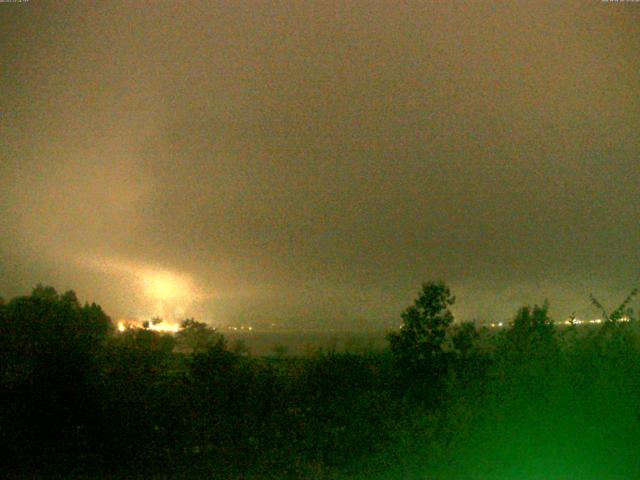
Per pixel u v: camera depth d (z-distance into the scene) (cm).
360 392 1352
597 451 797
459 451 849
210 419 1298
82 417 1225
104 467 1150
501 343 1055
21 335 1238
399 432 996
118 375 1302
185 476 1083
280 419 1286
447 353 1361
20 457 1177
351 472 1066
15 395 1204
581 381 843
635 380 832
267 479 1059
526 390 856
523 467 818
